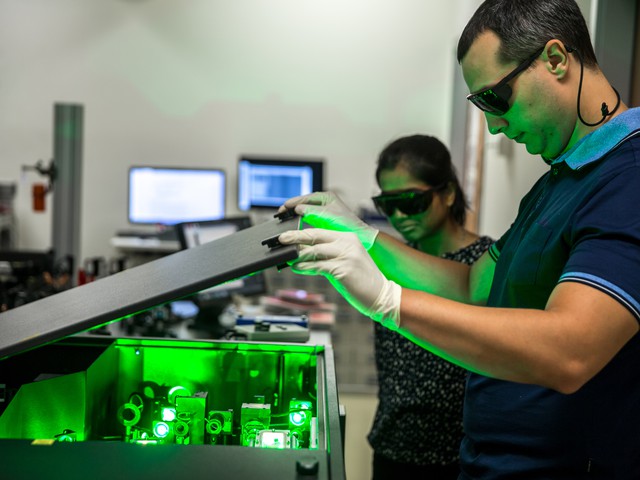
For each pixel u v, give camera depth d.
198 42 5.23
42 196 3.63
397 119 5.31
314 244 0.98
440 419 1.60
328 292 3.96
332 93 5.29
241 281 2.89
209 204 4.99
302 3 5.22
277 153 5.32
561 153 1.14
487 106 1.08
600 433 1.05
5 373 1.21
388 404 1.65
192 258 1.21
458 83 4.89
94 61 5.21
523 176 2.75
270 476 0.78
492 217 3.47
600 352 0.86
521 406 1.12
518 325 0.87
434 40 5.24
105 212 5.30
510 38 1.02
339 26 5.24
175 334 2.68
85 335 1.34
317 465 0.80
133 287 1.07
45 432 1.14
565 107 1.05
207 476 0.78
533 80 1.03
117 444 0.87
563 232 1.05
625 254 0.90
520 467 1.11
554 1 1.02
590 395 1.05
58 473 0.78
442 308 0.92
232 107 5.28
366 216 4.34
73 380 1.15
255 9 5.22
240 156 5.12
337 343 3.90
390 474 1.66
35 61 5.19
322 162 4.93
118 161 5.28
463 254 1.66
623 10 2.09
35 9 5.15
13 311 1.20
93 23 5.18
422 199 1.67
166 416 1.25
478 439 1.20
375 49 5.26
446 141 5.30
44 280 2.85
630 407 1.05
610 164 1.01
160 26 5.21
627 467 1.07
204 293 2.77
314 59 5.26
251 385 1.33
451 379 1.58
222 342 1.33
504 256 1.26
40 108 5.22
